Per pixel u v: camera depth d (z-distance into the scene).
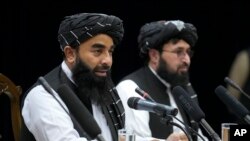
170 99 6.98
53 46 8.95
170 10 9.80
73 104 4.58
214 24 10.12
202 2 9.98
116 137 5.70
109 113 5.72
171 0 9.78
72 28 5.48
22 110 5.59
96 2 9.28
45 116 5.37
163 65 6.94
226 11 10.09
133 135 4.67
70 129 5.35
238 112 5.23
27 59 8.86
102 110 5.72
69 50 5.57
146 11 9.65
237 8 10.05
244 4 10.05
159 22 6.99
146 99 5.17
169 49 6.92
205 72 10.37
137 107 4.94
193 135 5.63
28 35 8.85
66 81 5.60
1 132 8.56
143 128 6.64
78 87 5.58
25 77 8.85
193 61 10.34
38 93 5.46
